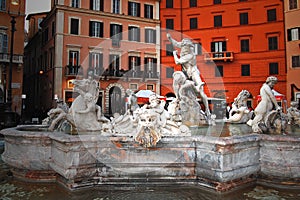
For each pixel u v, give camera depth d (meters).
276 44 27.67
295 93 26.33
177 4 30.50
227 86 28.75
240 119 8.57
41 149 4.91
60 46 26.17
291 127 7.43
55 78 25.89
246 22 28.78
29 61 38.91
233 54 28.83
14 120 14.30
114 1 28.61
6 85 24.00
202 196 4.18
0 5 24.44
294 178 4.58
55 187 4.69
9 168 5.83
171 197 4.11
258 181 4.83
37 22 36.34
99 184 4.47
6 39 24.66
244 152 4.51
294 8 26.73
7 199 4.12
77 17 26.92
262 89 5.61
